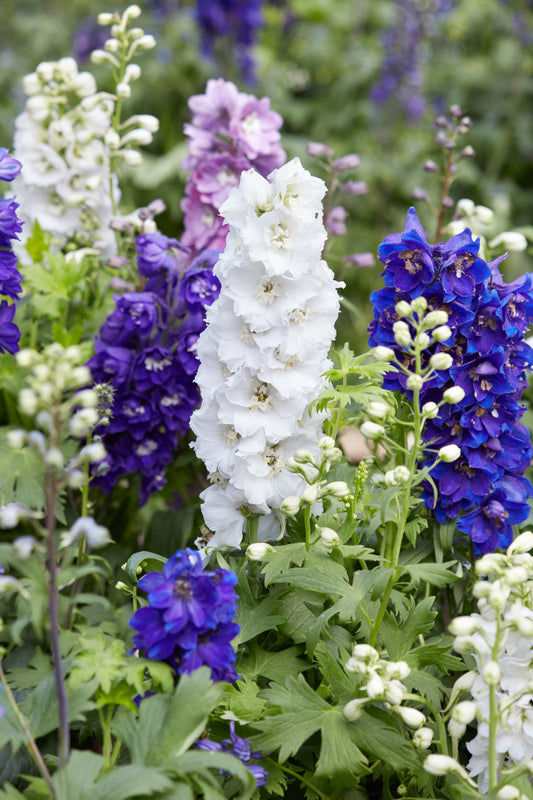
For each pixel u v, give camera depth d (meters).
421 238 2.33
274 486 2.46
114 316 3.12
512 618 1.91
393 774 2.37
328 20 9.11
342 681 2.19
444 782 2.24
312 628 2.15
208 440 2.48
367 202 6.89
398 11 6.83
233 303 2.34
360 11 8.57
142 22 7.93
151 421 3.10
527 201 7.44
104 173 3.68
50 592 1.73
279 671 2.34
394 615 2.46
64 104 3.66
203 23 6.46
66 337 3.26
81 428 1.69
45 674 2.48
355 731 2.08
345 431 3.19
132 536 3.60
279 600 2.40
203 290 3.01
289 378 2.37
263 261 2.25
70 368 1.69
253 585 2.47
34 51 8.58
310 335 2.38
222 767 1.83
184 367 3.03
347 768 2.01
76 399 1.67
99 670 1.93
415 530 2.38
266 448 2.46
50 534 1.71
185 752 1.87
